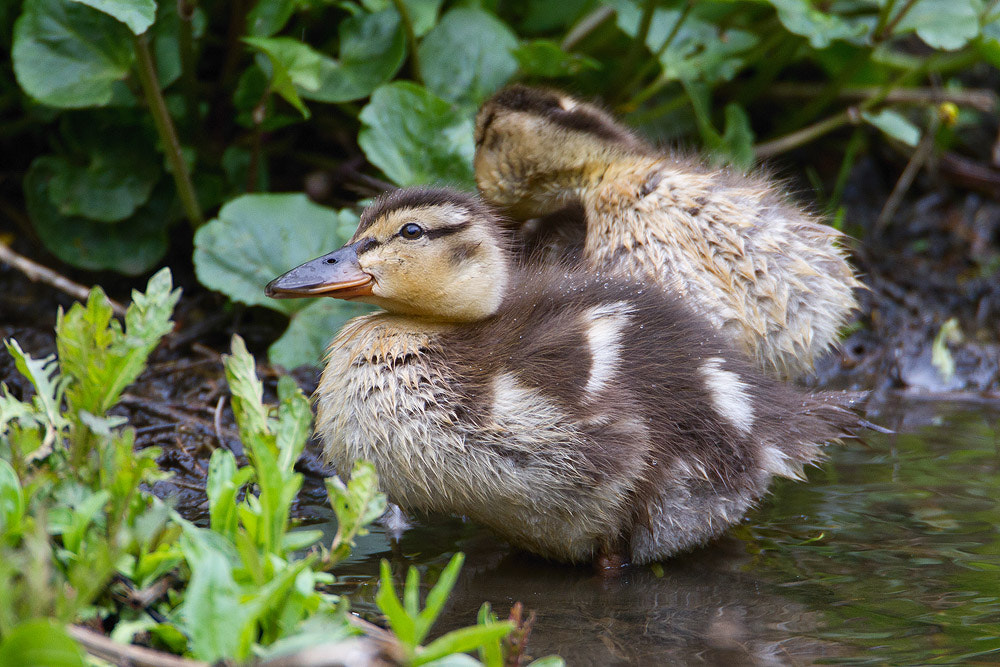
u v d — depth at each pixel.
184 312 9.25
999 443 7.97
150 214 9.29
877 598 5.57
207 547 4.44
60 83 8.25
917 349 9.88
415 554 6.19
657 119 10.91
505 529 6.11
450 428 5.83
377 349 6.11
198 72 10.20
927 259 11.27
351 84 8.97
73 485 4.76
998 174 12.13
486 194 8.37
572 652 4.96
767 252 7.23
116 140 9.21
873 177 12.17
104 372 5.06
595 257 7.55
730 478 6.21
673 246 7.27
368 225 6.47
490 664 4.20
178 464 7.21
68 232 9.15
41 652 3.58
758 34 10.73
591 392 5.94
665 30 10.02
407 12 8.98
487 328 6.30
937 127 11.77
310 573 4.46
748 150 9.77
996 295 10.75
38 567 3.80
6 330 8.69
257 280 8.50
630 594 5.68
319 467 7.41
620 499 5.88
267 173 9.78
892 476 7.32
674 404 6.12
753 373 6.65
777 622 5.30
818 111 10.96
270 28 8.77
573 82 10.53
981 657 4.91
